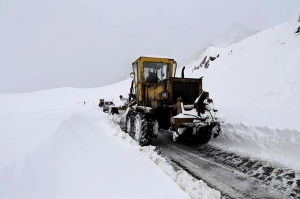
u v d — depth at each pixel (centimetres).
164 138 609
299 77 933
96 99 5053
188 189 228
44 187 193
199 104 425
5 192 162
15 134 338
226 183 283
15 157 221
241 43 2773
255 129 439
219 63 2569
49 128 389
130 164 298
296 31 1570
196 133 491
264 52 1652
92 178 236
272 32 2262
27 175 198
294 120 440
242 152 424
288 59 1234
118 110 1048
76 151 326
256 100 994
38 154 247
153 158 332
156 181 243
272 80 1133
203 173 321
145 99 563
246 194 251
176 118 398
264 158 377
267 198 241
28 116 623
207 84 1888
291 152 359
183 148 480
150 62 579
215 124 419
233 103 1123
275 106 823
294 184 273
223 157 402
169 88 455
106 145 404
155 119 471
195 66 4494
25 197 169
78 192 199
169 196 207
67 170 245
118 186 224
